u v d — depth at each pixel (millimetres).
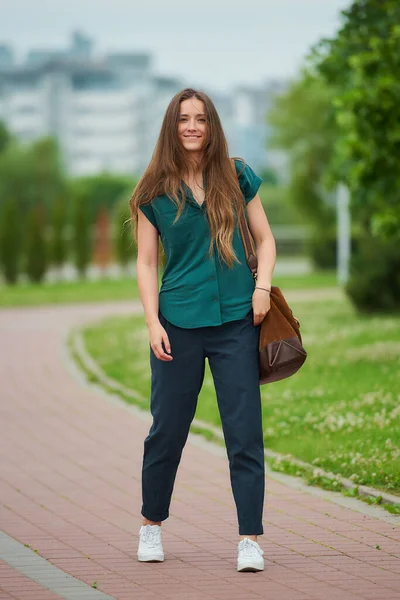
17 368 23672
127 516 10648
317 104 62812
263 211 8773
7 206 56719
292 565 8688
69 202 123438
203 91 8656
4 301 44969
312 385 18312
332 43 22297
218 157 8523
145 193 8570
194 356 8547
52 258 60875
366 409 15656
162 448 8695
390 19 21375
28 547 9414
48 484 12258
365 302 33031
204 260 8500
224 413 8531
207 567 8672
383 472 11609
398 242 32469
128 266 68750
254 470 8492
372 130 19766
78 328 32656
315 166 65438
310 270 68938
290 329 8461
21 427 16250
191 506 10961
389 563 8711
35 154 130375
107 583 8234
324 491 11438
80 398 19266
